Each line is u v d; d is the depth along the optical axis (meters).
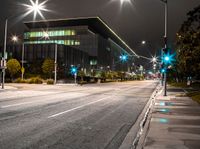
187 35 22.31
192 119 13.01
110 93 35.06
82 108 17.80
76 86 56.16
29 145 8.00
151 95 32.72
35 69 90.62
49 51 105.25
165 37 30.05
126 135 9.78
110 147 8.09
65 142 8.49
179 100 24.00
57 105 19.22
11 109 16.30
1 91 34.84
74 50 113.06
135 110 17.45
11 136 9.11
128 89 47.88
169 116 14.02
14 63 72.94
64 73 98.81
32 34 141.12
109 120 13.06
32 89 40.88
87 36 132.75
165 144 8.09
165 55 29.73
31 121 12.16
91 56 132.00
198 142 8.35
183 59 23.36
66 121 12.41
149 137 9.05
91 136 9.46
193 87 57.31
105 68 148.50
